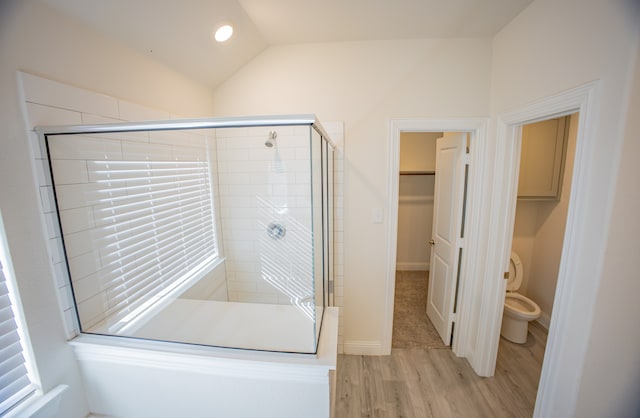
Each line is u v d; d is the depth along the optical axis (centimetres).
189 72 169
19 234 90
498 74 175
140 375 111
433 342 238
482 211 192
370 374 201
